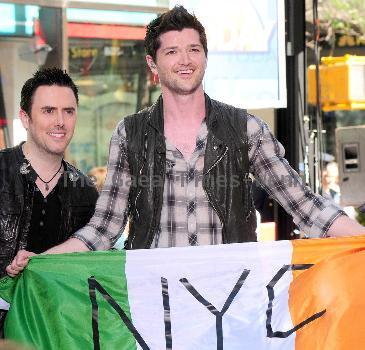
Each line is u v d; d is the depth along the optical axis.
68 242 4.01
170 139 4.06
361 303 3.83
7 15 7.68
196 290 3.92
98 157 8.62
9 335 3.79
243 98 6.53
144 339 3.84
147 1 7.27
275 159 4.11
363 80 7.70
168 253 3.95
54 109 4.14
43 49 7.76
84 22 8.00
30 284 3.83
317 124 7.09
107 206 4.11
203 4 6.43
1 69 7.86
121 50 8.36
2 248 4.18
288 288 3.92
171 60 3.97
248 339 3.87
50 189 4.25
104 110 8.59
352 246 3.95
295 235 6.86
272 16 6.56
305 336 3.83
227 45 6.48
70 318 3.81
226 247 3.97
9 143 8.01
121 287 3.89
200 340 3.86
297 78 6.90
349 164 7.08
